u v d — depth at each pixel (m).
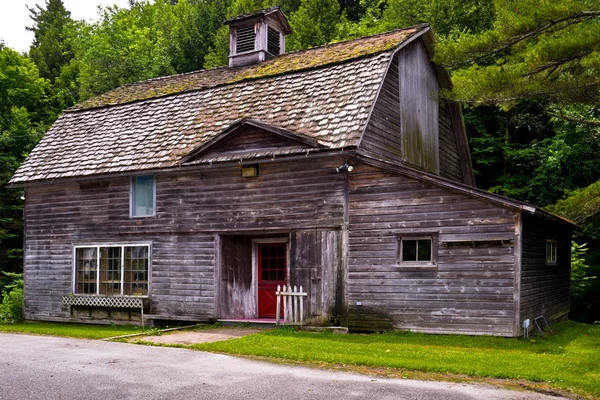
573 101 12.77
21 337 12.82
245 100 15.74
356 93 13.66
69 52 49.03
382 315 12.16
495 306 11.18
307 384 7.38
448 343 10.59
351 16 43.31
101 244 16.08
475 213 11.43
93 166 15.92
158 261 15.20
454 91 13.16
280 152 13.09
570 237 17.20
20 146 32.19
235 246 14.76
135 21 45.75
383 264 12.25
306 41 33.62
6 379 7.76
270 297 14.93
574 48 11.28
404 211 12.12
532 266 12.21
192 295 14.62
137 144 16.03
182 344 10.84
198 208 14.73
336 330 12.19
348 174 12.79
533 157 24.88
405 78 15.78
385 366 8.49
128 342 11.36
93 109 18.86
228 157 13.91
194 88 17.52
